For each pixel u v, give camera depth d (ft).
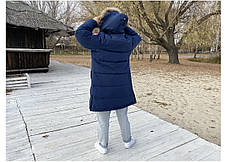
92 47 4.56
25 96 11.87
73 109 9.48
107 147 5.69
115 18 4.61
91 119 8.20
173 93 17.31
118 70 4.95
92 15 47.83
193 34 39.34
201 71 34.55
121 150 5.80
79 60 58.85
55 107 9.77
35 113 8.86
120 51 4.86
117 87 4.99
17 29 20.93
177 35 50.65
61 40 105.60
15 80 13.76
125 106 5.24
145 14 40.50
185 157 5.48
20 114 8.71
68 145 6.03
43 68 23.56
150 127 7.43
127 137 5.84
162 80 24.36
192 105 13.61
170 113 11.89
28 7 22.31
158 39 45.65
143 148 5.91
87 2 48.88
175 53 49.98
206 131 9.27
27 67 22.25
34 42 22.45
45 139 6.39
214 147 5.99
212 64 55.93
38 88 14.26
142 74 29.76
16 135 6.63
